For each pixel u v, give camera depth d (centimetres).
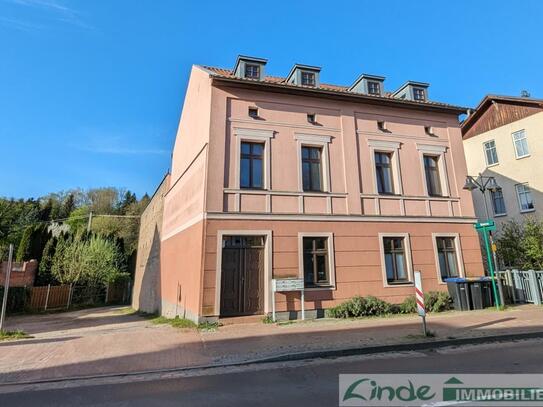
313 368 679
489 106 2594
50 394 562
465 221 1548
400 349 805
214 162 1258
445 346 829
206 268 1165
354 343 825
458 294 1359
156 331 1079
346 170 1425
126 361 738
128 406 504
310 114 1436
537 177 2255
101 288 3441
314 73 1545
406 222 1454
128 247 5222
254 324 1118
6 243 3391
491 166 2519
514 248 1791
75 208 6462
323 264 1316
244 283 1223
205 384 595
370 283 1340
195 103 1563
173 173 1953
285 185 1330
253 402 503
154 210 2481
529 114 2347
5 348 875
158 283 2127
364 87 1656
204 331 1030
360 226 1381
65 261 2889
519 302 1520
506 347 805
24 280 2641
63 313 2566
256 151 1352
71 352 823
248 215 1247
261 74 1453
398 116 1578
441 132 1641
